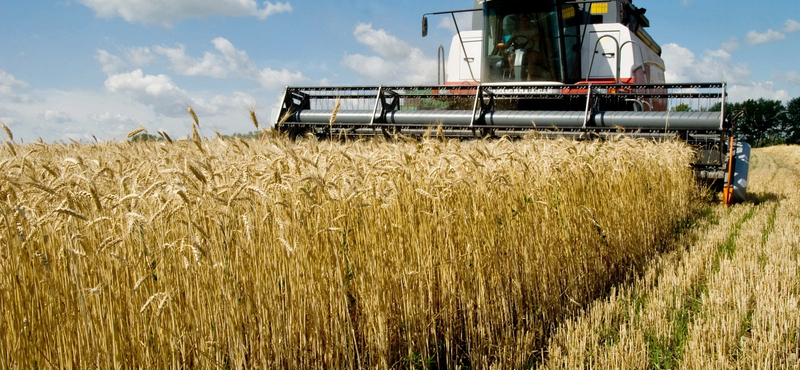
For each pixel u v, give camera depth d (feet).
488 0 37.70
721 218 28.96
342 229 11.07
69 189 9.02
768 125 245.04
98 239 9.29
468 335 12.89
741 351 12.80
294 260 10.16
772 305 14.71
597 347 12.96
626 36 37.83
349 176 12.20
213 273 9.02
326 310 10.68
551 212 17.10
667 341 13.33
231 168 12.01
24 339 7.52
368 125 33.63
